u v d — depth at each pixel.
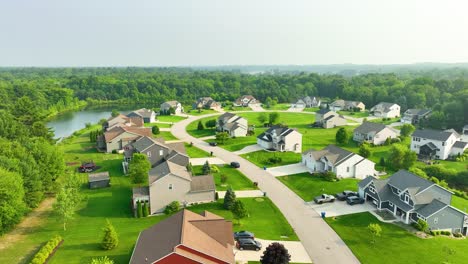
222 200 56.06
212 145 92.38
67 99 176.25
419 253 40.78
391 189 54.53
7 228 43.56
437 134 86.75
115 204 54.50
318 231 46.06
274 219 49.22
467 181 65.56
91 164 71.44
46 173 55.75
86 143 94.31
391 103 152.12
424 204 48.44
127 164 71.69
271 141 88.31
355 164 67.69
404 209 48.72
